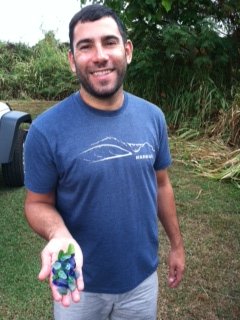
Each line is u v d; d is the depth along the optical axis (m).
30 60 6.26
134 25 3.47
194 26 3.42
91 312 0.91
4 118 2.33
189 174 2.71
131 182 0.84
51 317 1.42
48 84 5.76
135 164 0.84
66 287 0.66
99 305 0.91
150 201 0.89
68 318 0.91
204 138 3.25
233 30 3.55
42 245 1.88
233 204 2.29
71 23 0.82
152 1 3.19
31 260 1.75
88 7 0.82
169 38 3.21
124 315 0.94
